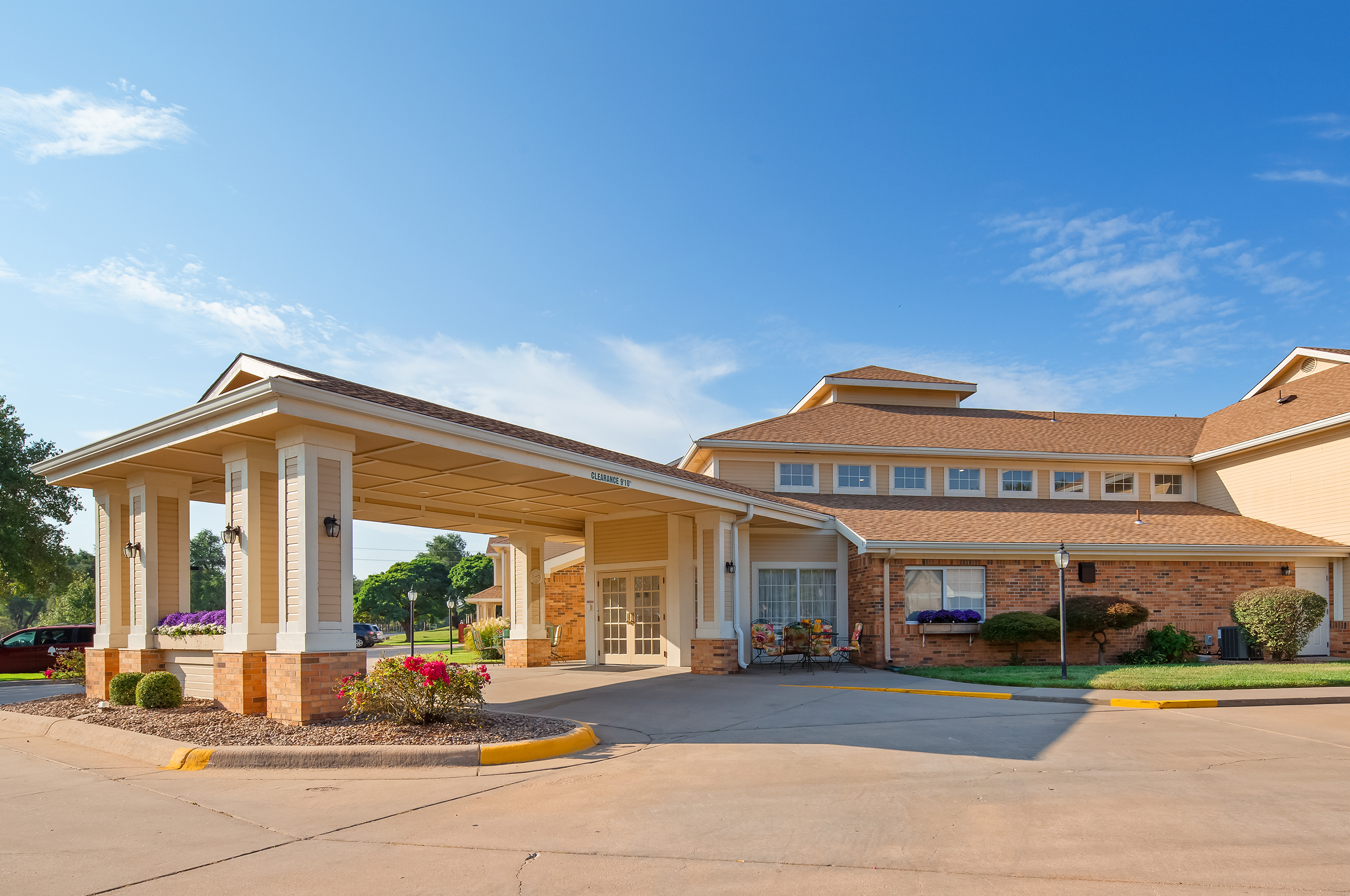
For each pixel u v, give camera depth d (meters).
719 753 9.39
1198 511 24.34
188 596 13.70
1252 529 22.08
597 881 5.22
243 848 5.90
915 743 9.91
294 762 8.67
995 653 19.67
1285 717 11.82
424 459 12.47
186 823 6.56
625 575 21.34
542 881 5.21
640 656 20.80
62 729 10.92
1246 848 5.88
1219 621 20.67
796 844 5.98
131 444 11.76
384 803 7.16
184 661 12.54
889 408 27.36
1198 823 6.48
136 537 13.34
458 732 9.54
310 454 10.02
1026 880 5.24
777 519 20.02
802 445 23.53
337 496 10.30
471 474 13.98
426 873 5.36
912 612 19.78
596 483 14.66
